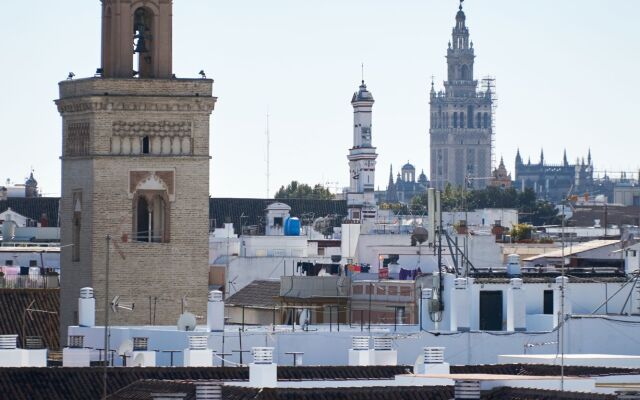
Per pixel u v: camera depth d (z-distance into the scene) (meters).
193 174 157.50
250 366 99.62
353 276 164.62
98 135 156.38
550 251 195.12
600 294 135.75
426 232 179.00
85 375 104.56
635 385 97.62
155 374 104.88
